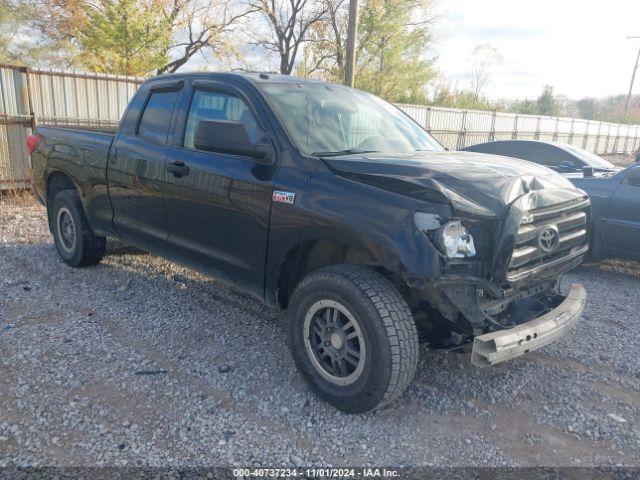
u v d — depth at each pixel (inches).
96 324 173.9
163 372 144.7
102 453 110.6
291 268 143.3
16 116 417.4
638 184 245.6
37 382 136.6
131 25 858.1
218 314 186.9
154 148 176.9
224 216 152.1
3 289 201.2
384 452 115.1
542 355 165.9
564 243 140.8
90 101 469.1
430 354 163.0
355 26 596.7
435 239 113.0
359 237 119.4
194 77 171.8
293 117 148.1
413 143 169.0
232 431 120.0
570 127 1266.0
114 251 251.0
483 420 129.3
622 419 131.4
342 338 126.3
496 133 1062.4
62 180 229.8
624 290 239.5
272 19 1106.7
